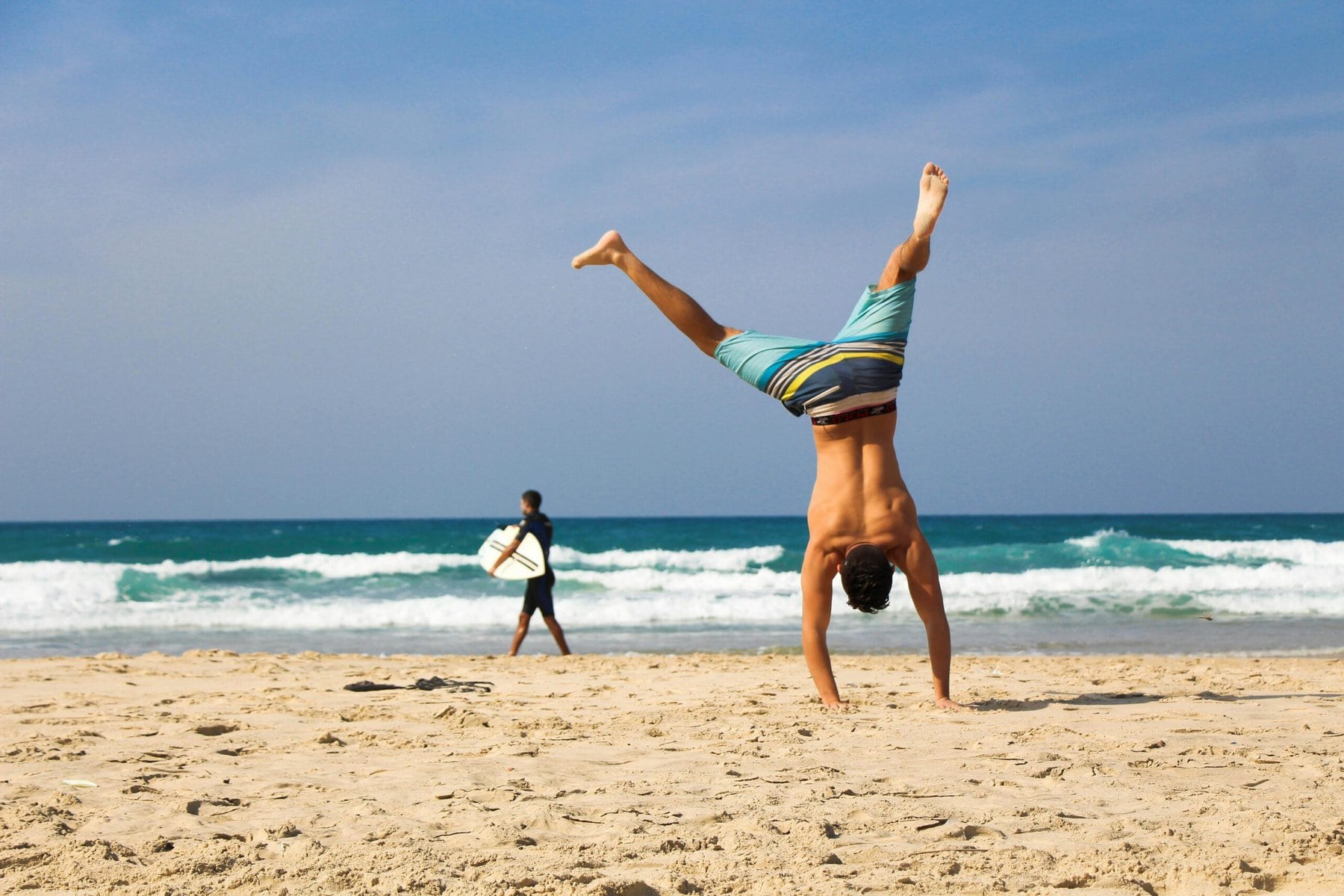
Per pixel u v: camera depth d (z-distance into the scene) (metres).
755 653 13.05
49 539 39.72
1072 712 6.35
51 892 3.03
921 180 6.16
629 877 3.07
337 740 5.51
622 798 4.13
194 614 17.36
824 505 6.38
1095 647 13.34
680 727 5.90
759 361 6.35
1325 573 22.47
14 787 4.39
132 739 5.64
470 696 7.60
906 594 18.44
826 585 6.51
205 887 3.05
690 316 6.49
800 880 3.04
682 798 4.12
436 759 5.02
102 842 3.45
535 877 3.03
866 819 3.76
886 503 6.34
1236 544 30.17
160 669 9.55
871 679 8.61
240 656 11.00
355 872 3.11
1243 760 4.76
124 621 16.98
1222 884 3.02
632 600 18.75
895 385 6.33
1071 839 3.50
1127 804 3.97
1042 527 56.28
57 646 14.22
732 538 46.56
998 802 4.02
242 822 3.81
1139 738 5.33
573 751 5.20
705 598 19.59
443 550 34.62
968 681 8.40
